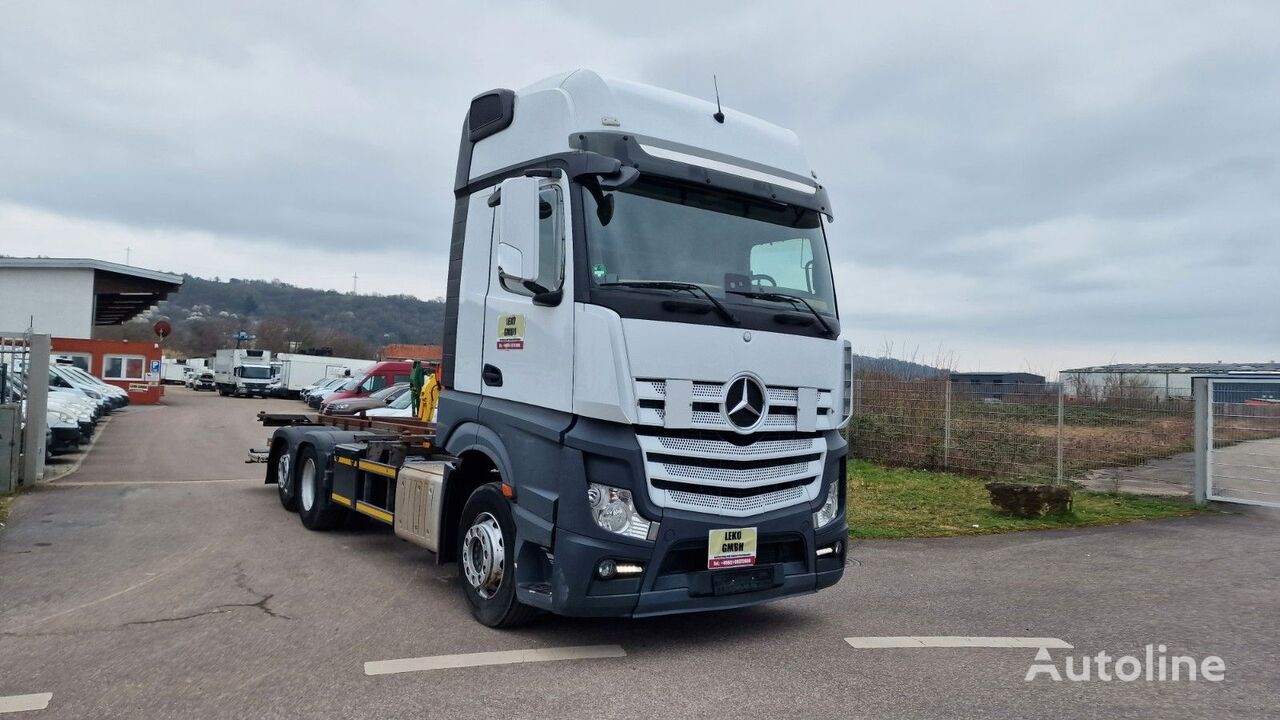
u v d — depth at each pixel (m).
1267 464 11.48
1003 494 11.05
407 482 7.06
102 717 4.21
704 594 5.25
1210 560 8.43
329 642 5.46
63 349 36.19
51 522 9.50
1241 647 5.62
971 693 4.70
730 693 4.66
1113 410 12.99
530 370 5.58
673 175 5.54
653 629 5.91
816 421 5.80
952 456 15.08
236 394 50.16
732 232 5.79
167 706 4.36
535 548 5.41
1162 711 4.46
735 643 5.61
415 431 9.14
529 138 5.99
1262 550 8.93
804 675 4.98
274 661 5.08
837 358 6.02
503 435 5.70
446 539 6.36
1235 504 11.76
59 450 15.40
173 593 6.63
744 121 6.38
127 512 10.26
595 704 4.46
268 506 10.93
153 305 47.94
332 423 11.46
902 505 11.71
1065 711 4.45
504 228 5.42
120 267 37.31
